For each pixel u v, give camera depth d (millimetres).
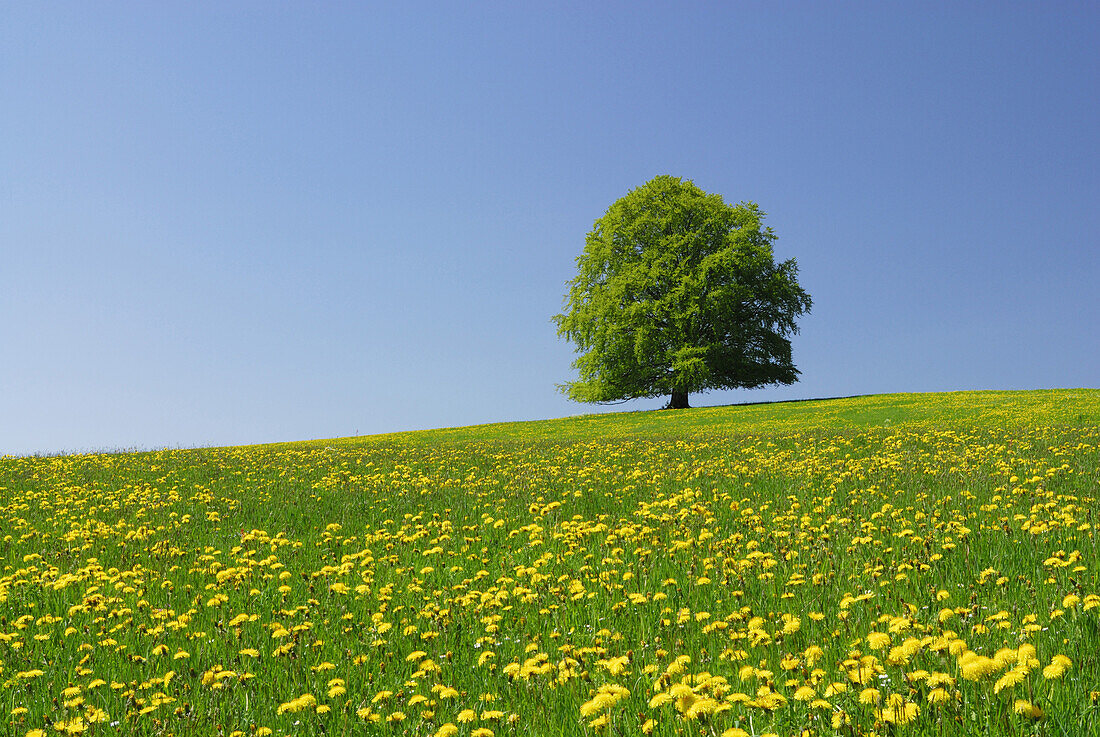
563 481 13625
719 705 3002
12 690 4305
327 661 4727
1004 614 3969
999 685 2881
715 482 12047
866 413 30500
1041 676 3221
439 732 3271
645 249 46219
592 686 3889
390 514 11094
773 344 45250
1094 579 4980
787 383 46688
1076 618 4086
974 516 7672
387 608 5852
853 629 4562
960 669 3156
